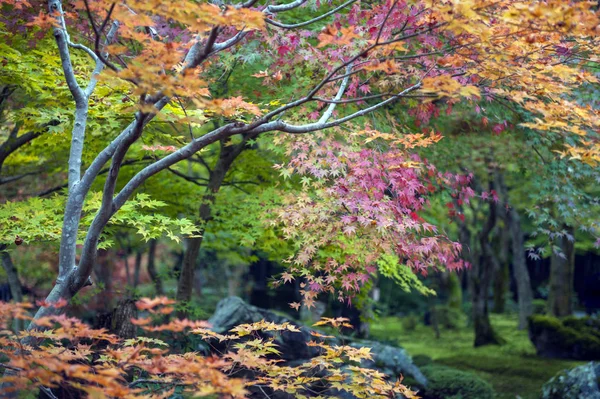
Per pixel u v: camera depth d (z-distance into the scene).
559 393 10.46
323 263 6.85
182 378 4.60
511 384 13.53
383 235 6.18
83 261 5.14
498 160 11.96
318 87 4.86
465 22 4.52
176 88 4.29
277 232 9.52
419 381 11.60
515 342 17.94
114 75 4.17
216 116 6.70
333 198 6.21
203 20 4.31
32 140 9.84
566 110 5.25
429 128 9.16
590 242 20.98
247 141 9.51
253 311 10.88
